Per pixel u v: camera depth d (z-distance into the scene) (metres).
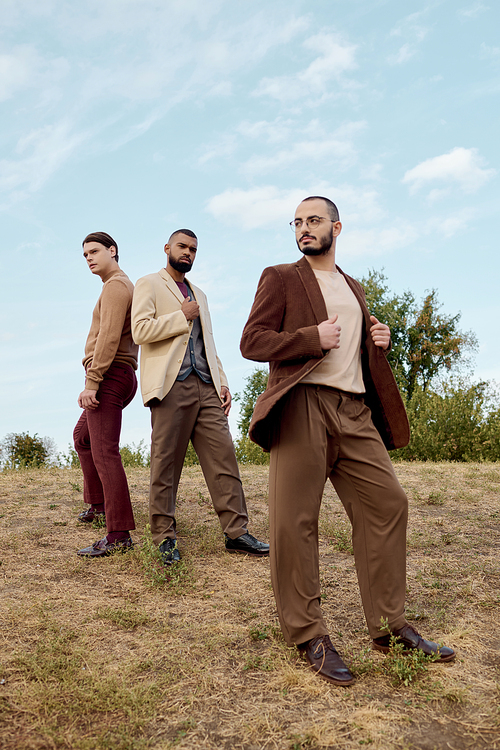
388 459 2.52
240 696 2.18
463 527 4.67
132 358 4.22
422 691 2.18
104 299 4.07
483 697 2.14
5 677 2.28
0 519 4.86
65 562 3.75
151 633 2.72
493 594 3.21
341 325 2.57
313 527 2.46
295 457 2.43
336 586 3.38
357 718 2.01
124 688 2.19
